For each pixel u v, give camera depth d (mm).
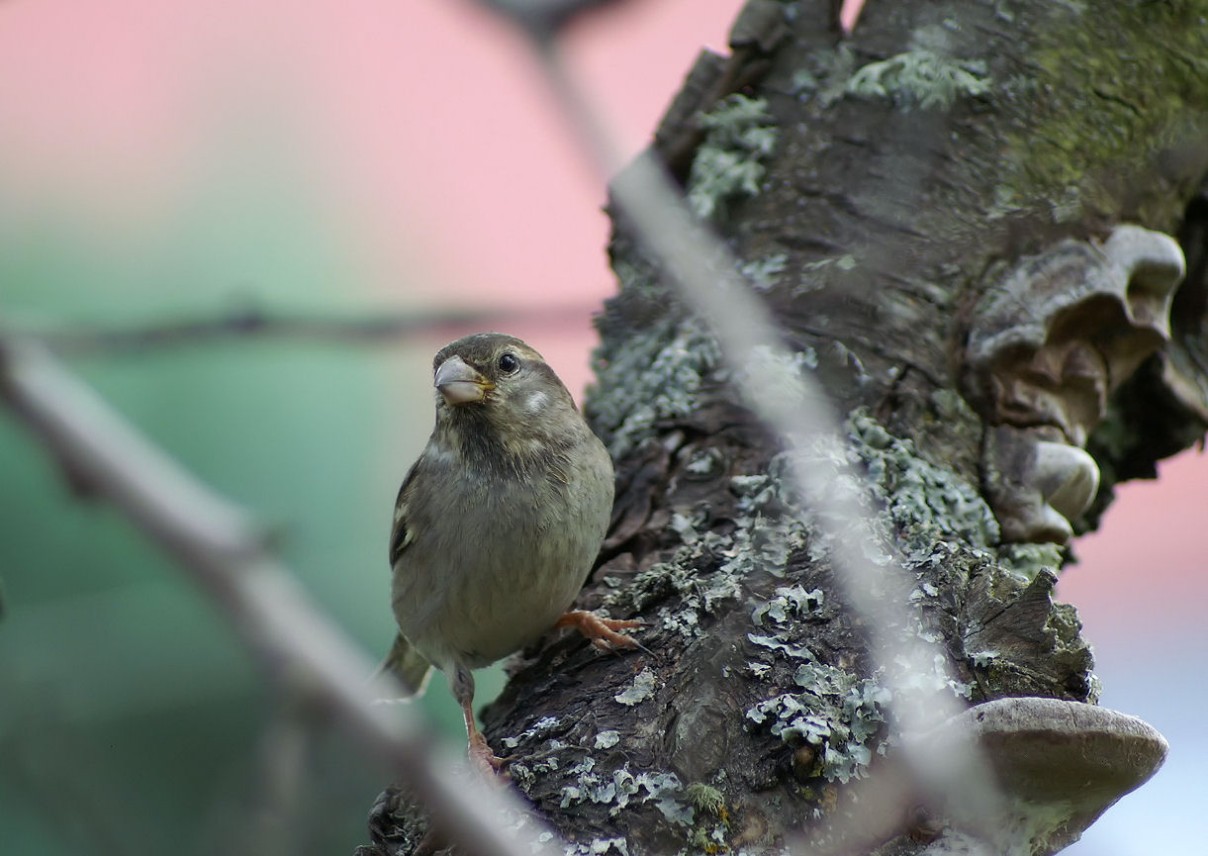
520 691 6699
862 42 8062
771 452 7059
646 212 2852
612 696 5953
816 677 5617
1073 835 5430
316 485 9398
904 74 7750
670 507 7086
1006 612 5645
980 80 7664
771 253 7660
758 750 5492
